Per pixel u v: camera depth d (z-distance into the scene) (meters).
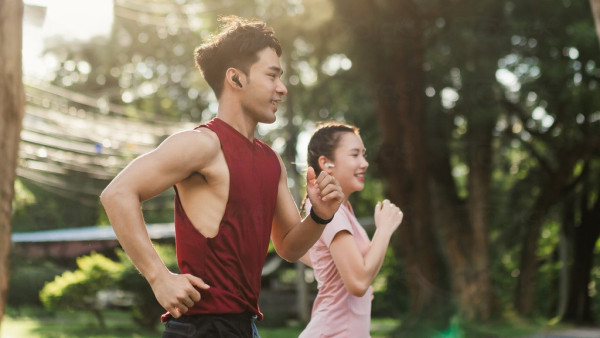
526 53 21.66
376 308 31.30
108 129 21.30
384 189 23.62
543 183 27.66
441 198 24.61
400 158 22.42
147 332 21.48
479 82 20.78
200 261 2.76
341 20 21.00
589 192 31.53
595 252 35.62
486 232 24.16
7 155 4.53
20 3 4.54
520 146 27.77
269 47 2.89
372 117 25.38
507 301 27.69
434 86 22.34
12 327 22.52
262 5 21.17
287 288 32.66
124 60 29.02
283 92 2.91
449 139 24.36
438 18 21.34
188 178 2.78
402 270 29.09
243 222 2.80
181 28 26.33
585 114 23.12
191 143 2.71
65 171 24.02
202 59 2.94
